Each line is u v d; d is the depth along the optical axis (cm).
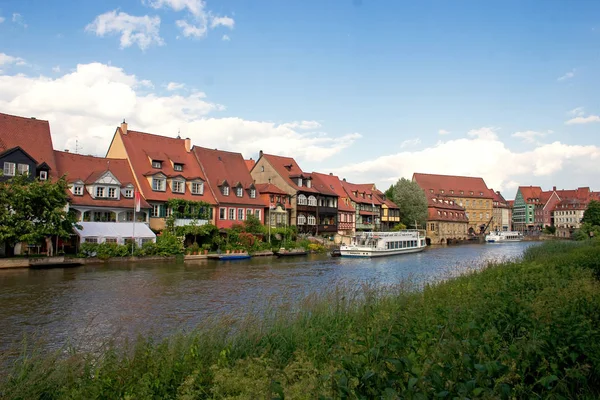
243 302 2302
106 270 3569
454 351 703
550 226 15950
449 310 1029
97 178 4728
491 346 792
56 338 1628
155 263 4231
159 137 6028
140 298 2408
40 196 3647
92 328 1775
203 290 2688
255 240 5575
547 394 670
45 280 2980
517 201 18312
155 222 5209
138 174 5306
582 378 683
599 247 2942
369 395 605
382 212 10200
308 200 7531
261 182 7506
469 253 6725
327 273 3725
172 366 870
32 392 847
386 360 642
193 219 5438
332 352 932
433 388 592
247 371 826
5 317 1956
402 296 1548
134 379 829
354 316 1317
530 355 736
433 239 11288
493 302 1111
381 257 5756
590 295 1138
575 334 798
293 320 1317
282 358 1018
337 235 7900
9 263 3528
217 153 6600
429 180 13525
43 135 4772
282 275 3509
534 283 1483
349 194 9119
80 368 948
